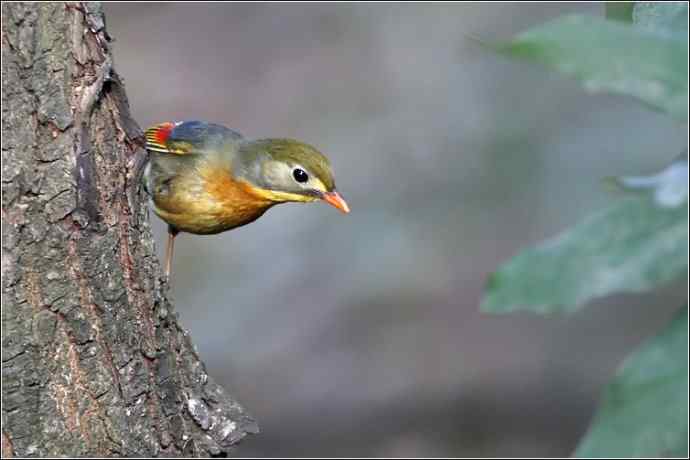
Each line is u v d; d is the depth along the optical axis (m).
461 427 14.59
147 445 5.56
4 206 4.98
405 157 16.45
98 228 5.25
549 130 16.22
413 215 15.91
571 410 14.48
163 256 15.51
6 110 4.97
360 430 14.56
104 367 5.35
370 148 16.59
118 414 5.40
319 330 15.30
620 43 2.48
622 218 2.50
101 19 5.32
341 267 15.68
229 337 15.15
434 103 16.92
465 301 15.33
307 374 14.97
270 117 17.28
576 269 2.48
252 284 15.57
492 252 15.52
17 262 5.02
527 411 14.53
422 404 14.75
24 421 5.11
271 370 15.00
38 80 5.05
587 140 15.91
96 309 5.30
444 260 15.55
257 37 18.45
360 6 18.44
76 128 5.16
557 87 16.61
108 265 5.31
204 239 15.84
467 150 16.31
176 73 17.95
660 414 2.41
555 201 15.66
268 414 14.68
